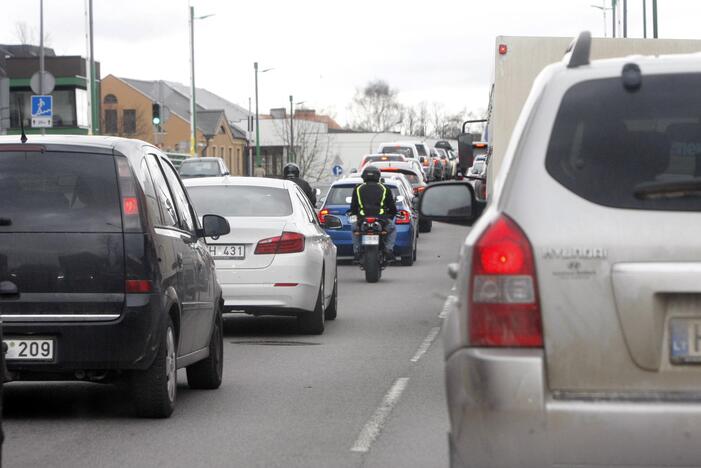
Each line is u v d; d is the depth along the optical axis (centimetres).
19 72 17725
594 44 3503
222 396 2227
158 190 2022
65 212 1877
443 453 1711
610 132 1055
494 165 3947
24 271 1858
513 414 1007
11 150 1897
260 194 3186
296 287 3047
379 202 4981
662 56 1093
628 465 998
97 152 1902
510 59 3919
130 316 1852
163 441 1803
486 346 1030
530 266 1026
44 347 1852
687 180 1028
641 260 1017
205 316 2208
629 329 1012
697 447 988
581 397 1010
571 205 1034
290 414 2031
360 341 3077
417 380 2414
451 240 8162
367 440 1806
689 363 1012
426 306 4006
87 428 1906
